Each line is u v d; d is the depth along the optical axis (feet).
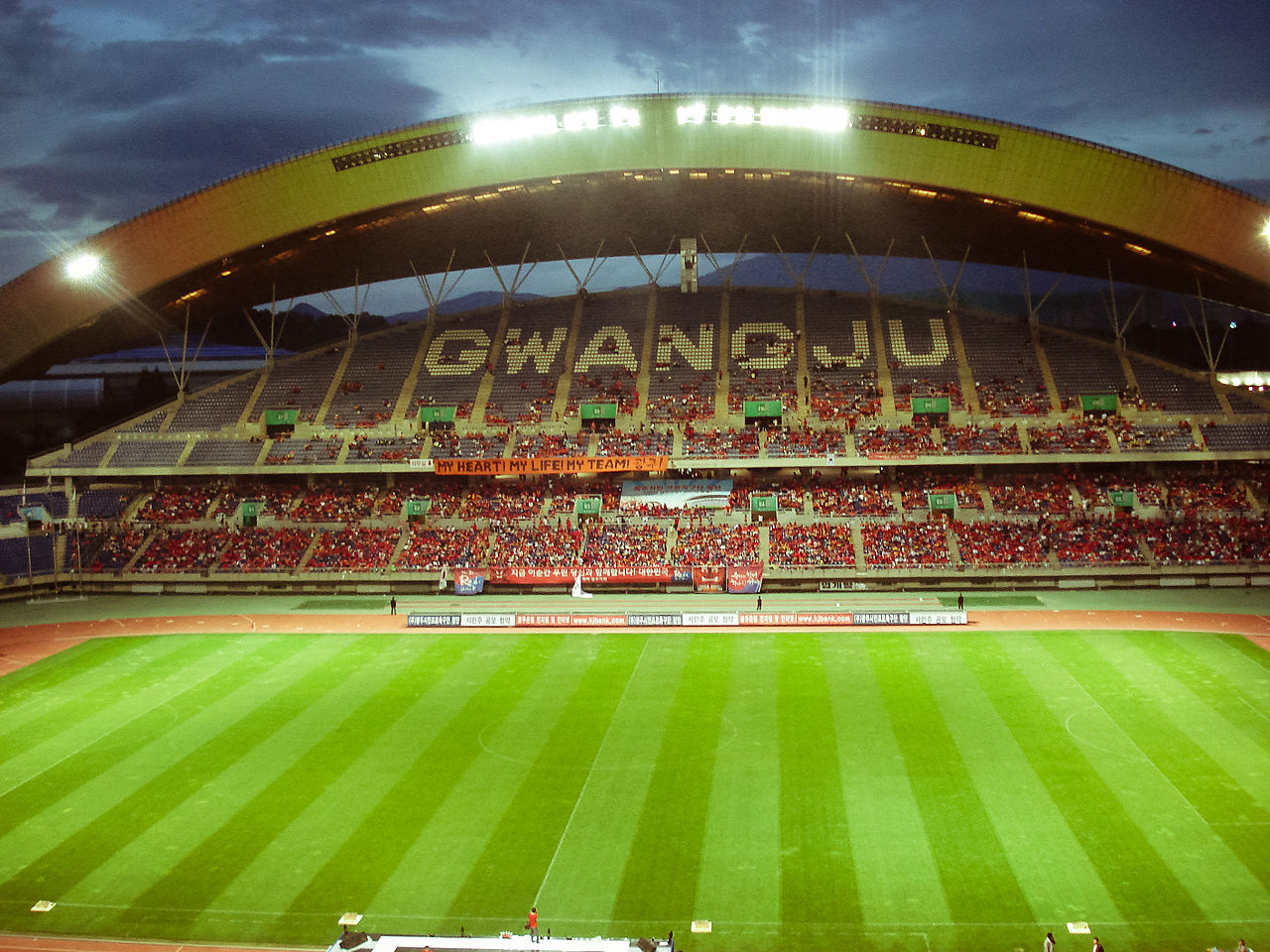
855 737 152.46
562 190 287.07
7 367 302.66
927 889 110.01
